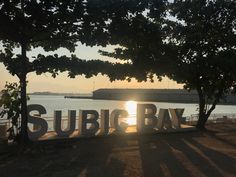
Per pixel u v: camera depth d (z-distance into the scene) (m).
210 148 22.33
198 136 28.31
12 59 21.39
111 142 23.77
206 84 32.59
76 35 22.31
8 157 18.12
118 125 26.50
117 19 21.53
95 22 21.44
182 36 31.59
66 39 22.55
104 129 25.67
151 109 28.59
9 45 23.00
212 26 32.22
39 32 21.30
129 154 19.66
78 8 20.70
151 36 22.84
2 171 15.20
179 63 30.59
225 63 30.69
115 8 21.16
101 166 16.50
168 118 29.72
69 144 22.00
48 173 14.97
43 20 20.42
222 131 32.41
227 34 31.94
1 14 19.67
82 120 24.61
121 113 26.58
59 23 21.38
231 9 31.84
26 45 22.12
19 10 20.16
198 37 31.08
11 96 21.41
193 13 31.89
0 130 21.44
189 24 32.12
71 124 24.09
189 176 14.93
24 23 20.34
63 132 23.66
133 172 15.48
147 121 28.67
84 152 19.89
